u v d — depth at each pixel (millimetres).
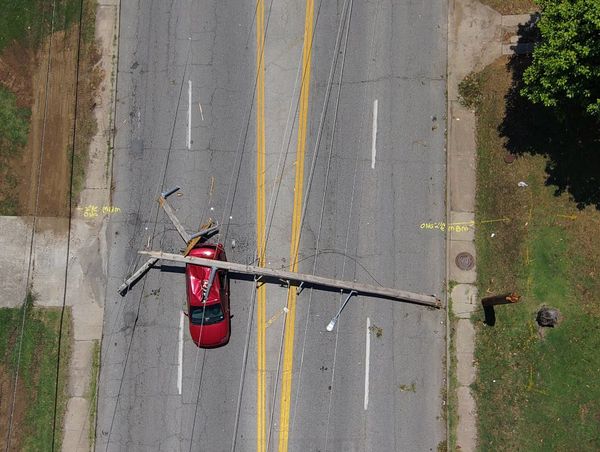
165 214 25031
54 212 25203
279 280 24812
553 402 24031
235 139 25234
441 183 24938
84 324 24828
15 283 25000
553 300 24359
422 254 24750
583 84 20969
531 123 24781
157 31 25641
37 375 24703
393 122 25156
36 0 25781
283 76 25391
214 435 24406
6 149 25406
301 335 24656
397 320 24656
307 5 25562
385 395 24422
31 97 25562
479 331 24484
